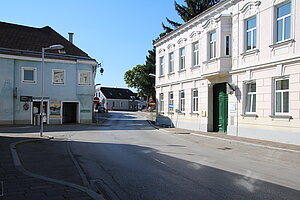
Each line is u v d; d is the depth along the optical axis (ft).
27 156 32.73
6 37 95.86
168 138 55.36
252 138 51.31
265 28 49.08
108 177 23.18
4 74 86.58
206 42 66.08
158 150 38.75
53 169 25.67
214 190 19.60
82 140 50.57
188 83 76.33
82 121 99.09
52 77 94.27
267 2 48.73
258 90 50.39
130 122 110.93
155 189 19.76
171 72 86.79
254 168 27.50
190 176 23.65
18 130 69.92
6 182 20.02
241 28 55.36
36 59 91.35
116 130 74.33
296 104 42.50
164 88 92.43
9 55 86.99
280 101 46.29
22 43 96.78
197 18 70.90
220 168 27.17
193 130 71.87
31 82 90.89
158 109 97.30
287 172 25.90
